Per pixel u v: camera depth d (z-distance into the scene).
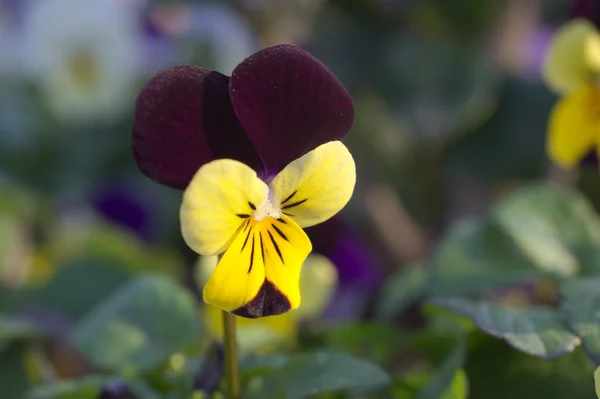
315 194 0.27
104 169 0.56
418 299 0.35
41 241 0.54
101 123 0.55
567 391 0.30
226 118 0.27
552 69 0.34
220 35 0.51
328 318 0.46
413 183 0.59
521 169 0.56
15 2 0.54
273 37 0.54
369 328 0.34
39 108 0.55
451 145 0.57
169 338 0.32
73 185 0.56
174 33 0.52
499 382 0.30
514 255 0.33
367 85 0.55
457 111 0.53
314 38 0.56
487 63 0.54
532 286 0.39
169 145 0.27
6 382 0.35
